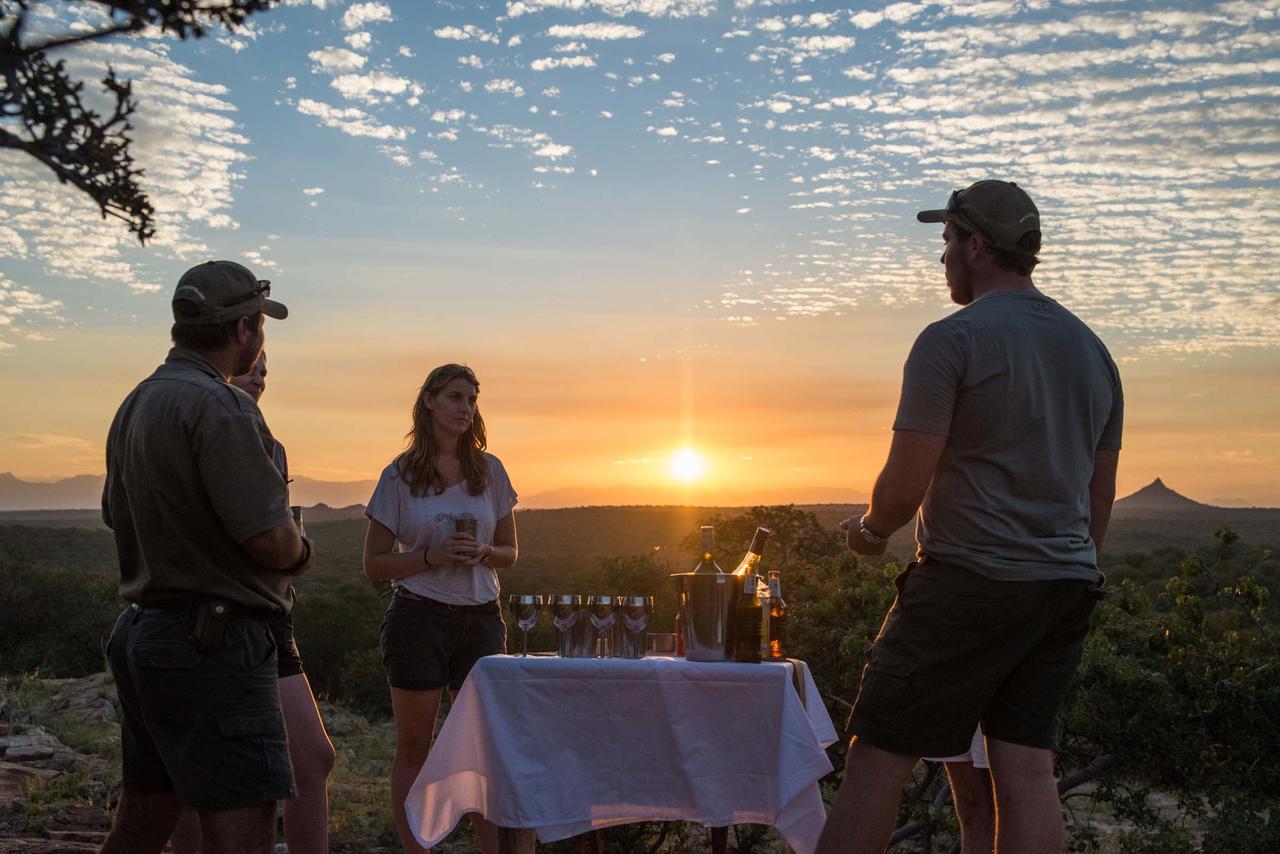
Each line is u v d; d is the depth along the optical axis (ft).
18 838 17.17
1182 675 20.44
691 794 11.19
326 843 12.13
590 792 11.35
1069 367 9.55
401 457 14.88
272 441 9.45
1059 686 9.55
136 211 5.82
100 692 37.55
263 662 9.07
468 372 14.83
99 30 5.59
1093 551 9.59
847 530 10.34
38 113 5.52
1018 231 9.73
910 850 25.05
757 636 11.69
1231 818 19.43
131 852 9.73
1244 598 21.17
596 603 12.28
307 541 9.39
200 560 8.84
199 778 8.64
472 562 14.20
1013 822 9.38
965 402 9.33
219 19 5.74
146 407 9.00
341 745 46.37
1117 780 20.93
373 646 96.89
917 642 9.35
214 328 9.40
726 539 66.80
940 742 9.30
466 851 21.62
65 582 93.30
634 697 11.42
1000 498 9.24
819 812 10.93
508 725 11.49
